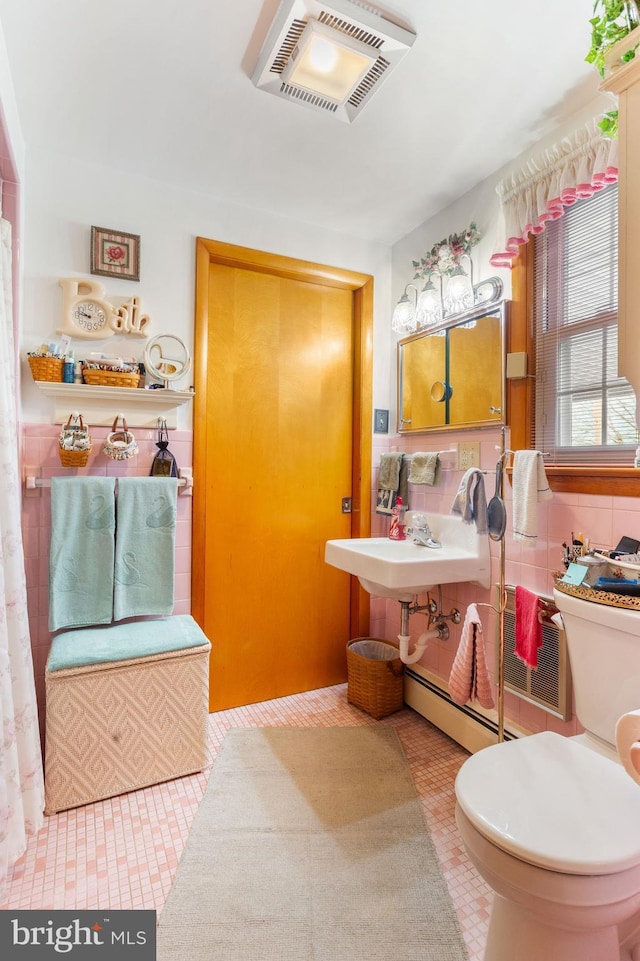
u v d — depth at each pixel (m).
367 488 2.54
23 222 1.78
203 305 2.12
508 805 0.98
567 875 0.85
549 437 1.70
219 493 2.23
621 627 1.17
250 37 1.31
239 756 1.88
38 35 1.29
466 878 1.32
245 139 1.75
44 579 1.83
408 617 2.08
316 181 2.02
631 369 1.00
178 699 1.74
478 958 1.10
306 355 2.44
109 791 1.63
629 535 1.38
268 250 2.26
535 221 1.63
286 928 1.17
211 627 2.23
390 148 1.79
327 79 1.45
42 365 1.74
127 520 1.88
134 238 1.97
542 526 1.66
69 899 1.24
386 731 2.08
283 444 2.39
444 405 2.16
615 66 1.05
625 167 1.01
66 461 1.80
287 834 1.48
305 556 2.46
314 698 2.40
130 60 1.39
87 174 1.90
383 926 1.18
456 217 2.14
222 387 2.23
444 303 2.14
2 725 1.21
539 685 1.64
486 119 1.62
